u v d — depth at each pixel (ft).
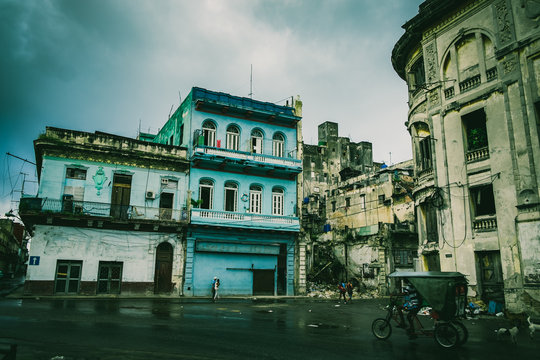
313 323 49.26
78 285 78.23
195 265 90.02
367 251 119.24
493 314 57.06
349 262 125.80
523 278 53.83
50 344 30.89
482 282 60.08
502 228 57.31
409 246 120.78
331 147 225.56
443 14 70.23
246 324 45.96
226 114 100.42
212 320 48.14
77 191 82.28
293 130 108.06
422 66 78.13
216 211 91.76
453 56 68.18
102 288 80.48
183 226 88.84
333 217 174.19
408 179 146.20
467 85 65.41
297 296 97.71
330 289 116.16
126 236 83.82
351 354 30.89
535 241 53.11
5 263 238.89
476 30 64.49
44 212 75.97
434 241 70.49
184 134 99.04
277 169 100.83
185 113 100.27
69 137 82.58
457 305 35.68
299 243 102.42
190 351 30.30
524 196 55.11
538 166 54.19
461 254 62.75
